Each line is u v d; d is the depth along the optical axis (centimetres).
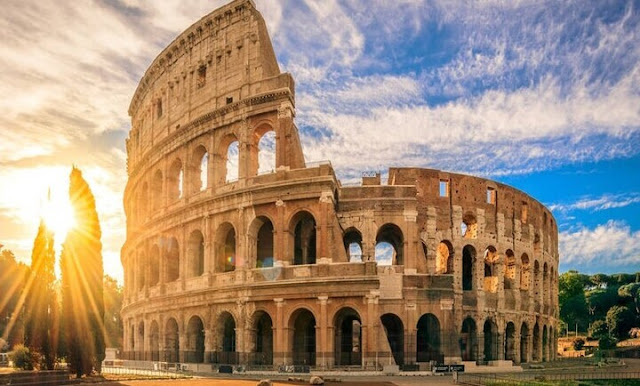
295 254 7994
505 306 9512
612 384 6531
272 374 6644
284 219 7488
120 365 8738
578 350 16638
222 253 8206
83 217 5791
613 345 16450
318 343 6975
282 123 7819
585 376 7225
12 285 11619
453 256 9006
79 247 5691
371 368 6762
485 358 9475
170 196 9300
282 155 7719
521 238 10200
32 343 5347
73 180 5875
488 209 9600
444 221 9075
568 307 19875
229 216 7969
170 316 8619
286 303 7238
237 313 7531
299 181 7412
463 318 8819
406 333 7781
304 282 7106
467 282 9644
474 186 9500
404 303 7869
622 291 19350
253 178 7850
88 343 5469
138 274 9988
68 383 4903
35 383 4650
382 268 7962
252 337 7444
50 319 5403
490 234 9525
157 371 7056
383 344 6850
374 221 8012
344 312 7381
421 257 8006
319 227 7288
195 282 8250
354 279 6944
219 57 8756
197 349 8288
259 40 8369
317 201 7381
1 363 6931
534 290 10712
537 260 10794
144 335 9300
